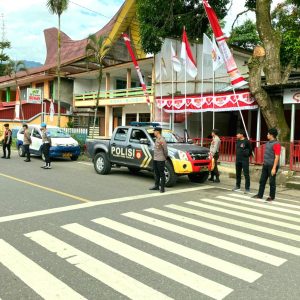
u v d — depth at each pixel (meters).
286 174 11.72
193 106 16.88
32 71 35.84
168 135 12.34
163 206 8.04
